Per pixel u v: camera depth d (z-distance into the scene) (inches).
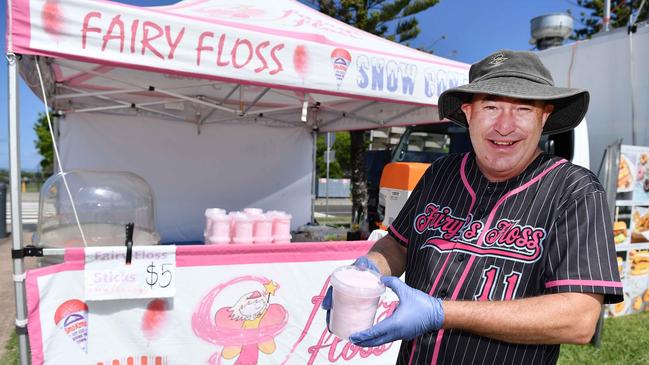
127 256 80.0
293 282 93.2
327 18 150.7
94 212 113.3
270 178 249.0
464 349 44.3
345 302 42.3
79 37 79.1
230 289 88.1
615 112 192.1
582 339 36.9
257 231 122.3
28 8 75.0
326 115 250.2
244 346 90.4
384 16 462.3
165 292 83.0
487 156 45.6
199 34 89.8
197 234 231.1
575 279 37.7
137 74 156.6
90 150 203.6
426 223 51.8
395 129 260.1
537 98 40.4
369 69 111.8
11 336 131.6
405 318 38.0
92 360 80.4
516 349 42.4
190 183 228.2
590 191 40.9
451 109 54.4
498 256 43.4
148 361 84.0
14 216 75.3
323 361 98.1
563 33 252.4
